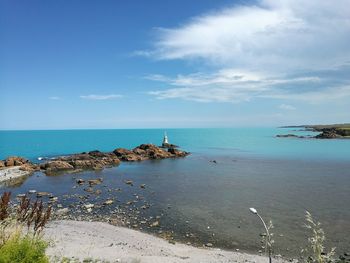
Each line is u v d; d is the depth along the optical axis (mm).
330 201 42656
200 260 23016
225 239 29297
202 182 57719
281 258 24531
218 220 34812
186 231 31516
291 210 38312
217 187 52906
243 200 43562
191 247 27125
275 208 39312
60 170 74438
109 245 25469
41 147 151625
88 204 41938
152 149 104000
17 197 46906
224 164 84625
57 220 34250
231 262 22859
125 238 28250
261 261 23516
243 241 28719
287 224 33000
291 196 45812
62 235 27375
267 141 195375
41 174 69188
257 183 56312
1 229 11711
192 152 121125
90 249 23266
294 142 177750
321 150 123938
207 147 148375
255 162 88688
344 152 114250
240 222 34031
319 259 9883
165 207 40312
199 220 34906
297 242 27984
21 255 11234
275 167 78062
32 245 11688
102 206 41094
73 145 165000
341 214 36438
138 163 87812
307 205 40594
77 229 30203
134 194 48000
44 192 49688
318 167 77375
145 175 66500
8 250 11094
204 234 30641
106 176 65625
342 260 23641
